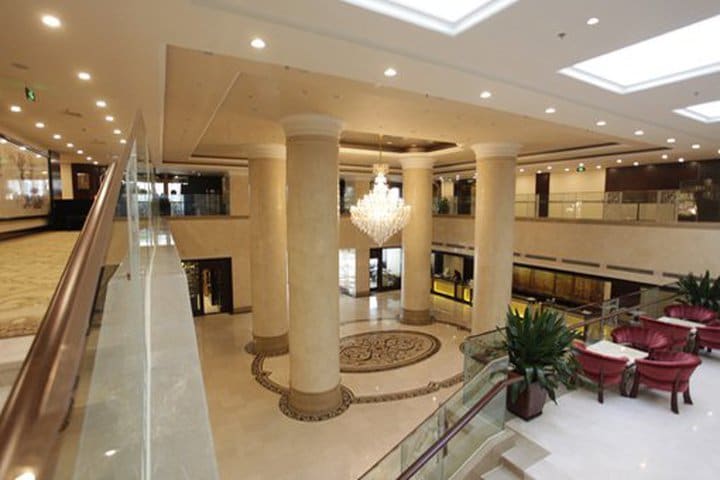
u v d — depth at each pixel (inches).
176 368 100.3
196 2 109.0
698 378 197.5
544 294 529.7
